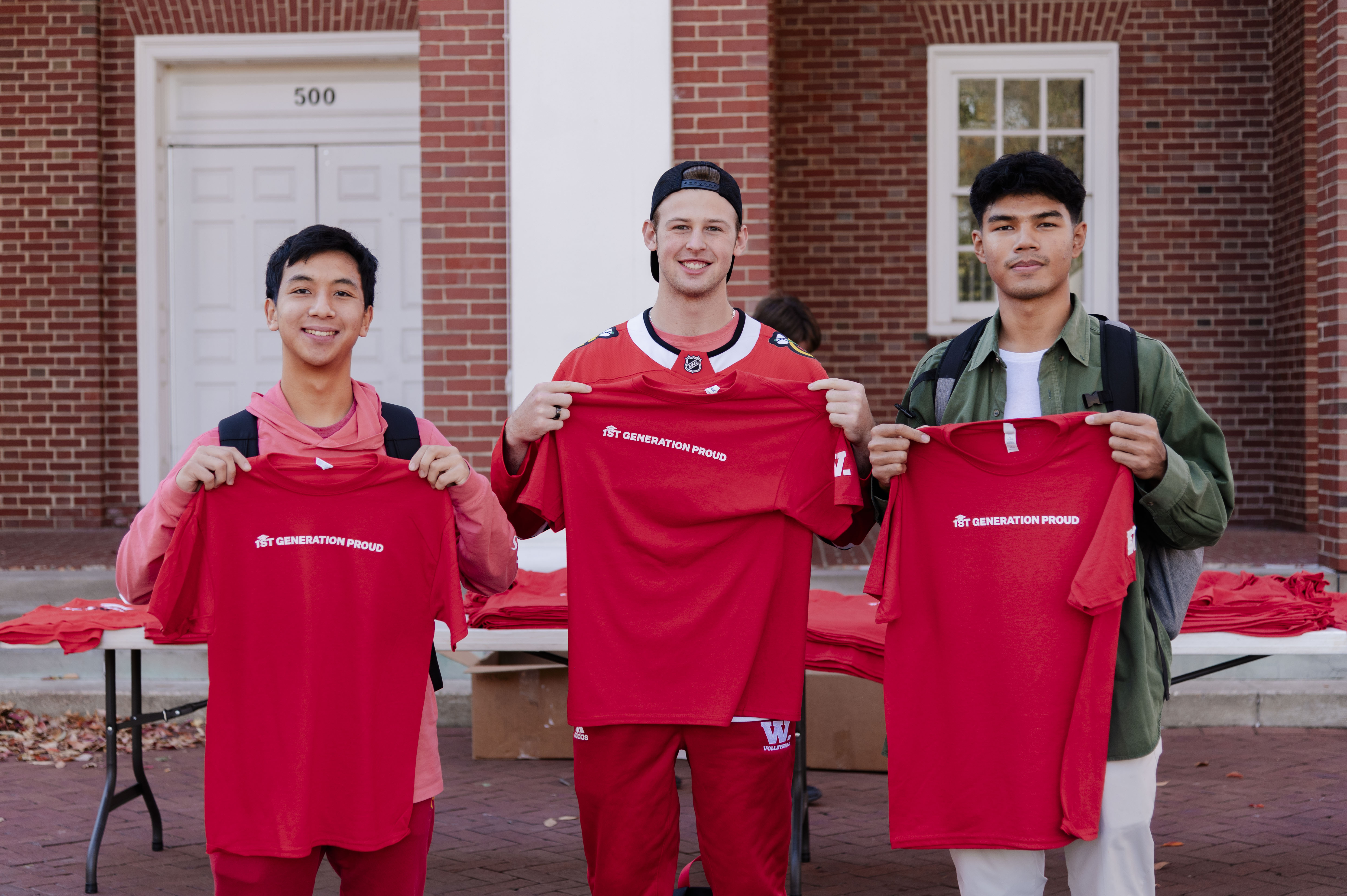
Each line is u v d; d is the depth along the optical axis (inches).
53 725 233.3
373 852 99.3
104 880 158.1
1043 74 365.4
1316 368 342.6
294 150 368.2
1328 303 257.9
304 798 95.4
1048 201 103.0
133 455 363.3
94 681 244.4
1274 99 362.0
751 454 103.9
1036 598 100.0
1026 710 99.3
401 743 99.0
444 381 254.4
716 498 103.4
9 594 261.7
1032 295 103.9
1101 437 100.3
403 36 356.2
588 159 244.2
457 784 203.0
